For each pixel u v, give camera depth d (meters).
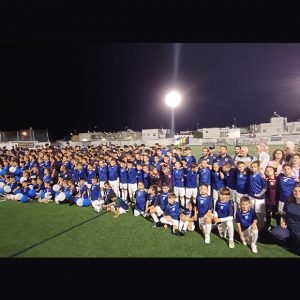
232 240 5.53
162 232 6.46
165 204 6.86
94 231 6.63
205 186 6.28
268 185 6.48
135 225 7.04
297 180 6.16
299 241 5.03
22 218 7.97
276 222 6.86
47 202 10.02
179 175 8.45
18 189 10.80
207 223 5.76
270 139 36.72
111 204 8.48
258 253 5.20
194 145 41.16
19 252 5.50
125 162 9.84
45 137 37.59
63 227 7.01
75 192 9.91
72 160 11.73
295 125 51.53
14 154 15.71
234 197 7.08
